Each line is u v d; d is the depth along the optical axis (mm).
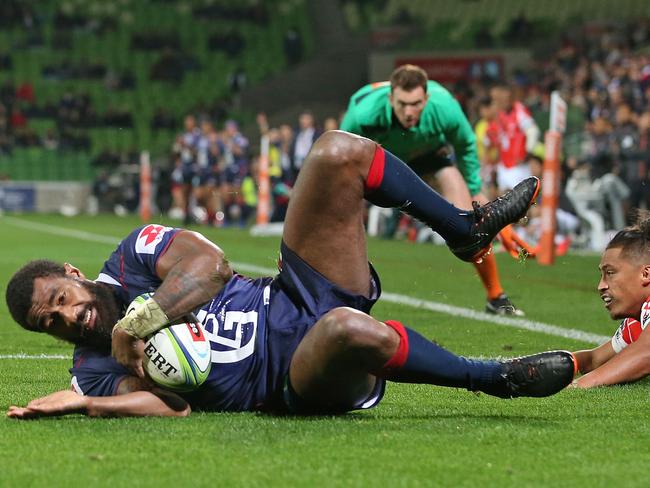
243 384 12852
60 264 12758
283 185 69000
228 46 122125
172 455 10750
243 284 13062
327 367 12039
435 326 24344
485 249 13945
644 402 14195
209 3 125438
